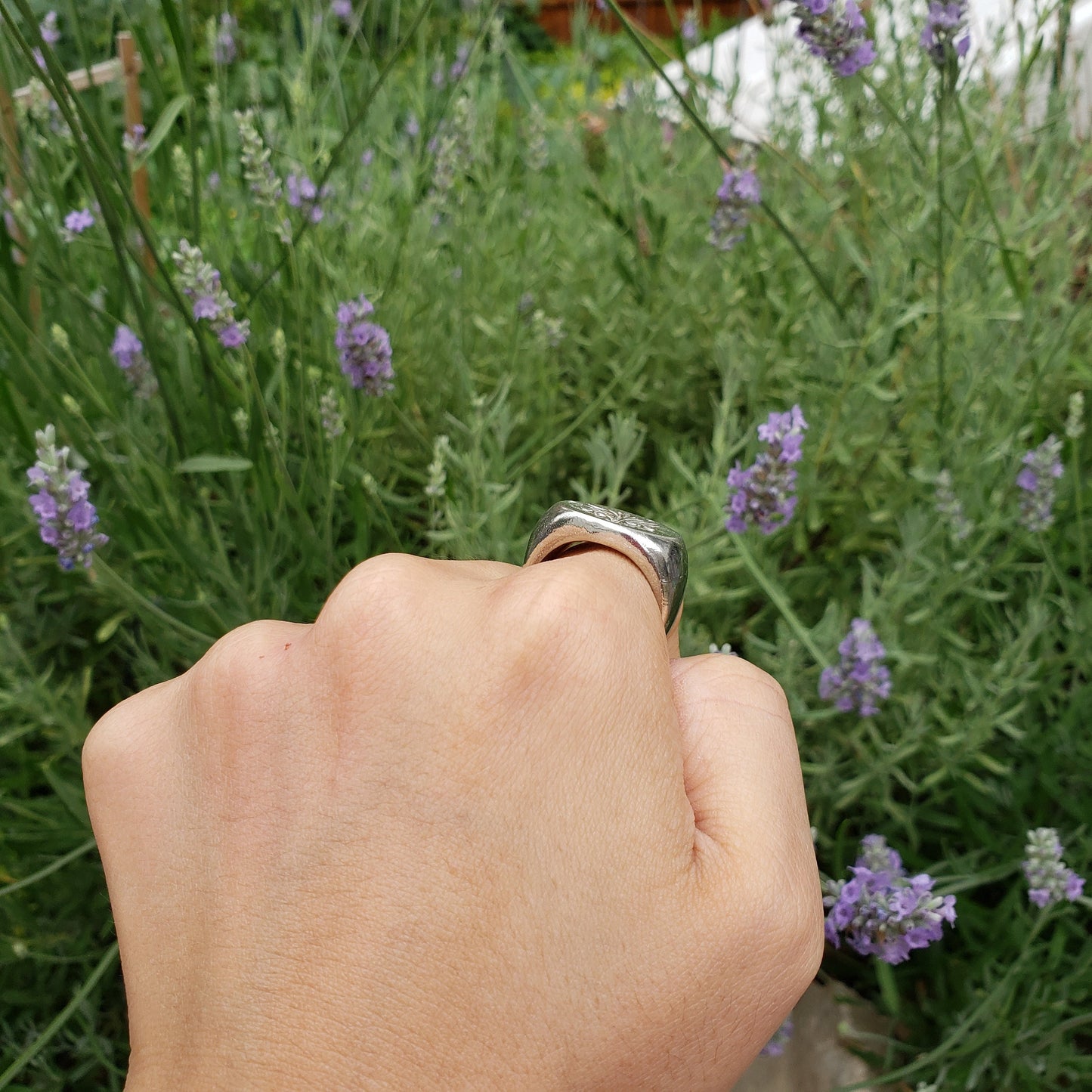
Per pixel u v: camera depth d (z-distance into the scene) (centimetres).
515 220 49
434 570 15
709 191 49
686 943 13
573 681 14
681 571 16
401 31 51
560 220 47
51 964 29
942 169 35
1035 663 28
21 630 33
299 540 32
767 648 30
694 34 56
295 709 14
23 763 31
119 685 35
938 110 31
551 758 14
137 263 29
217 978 13
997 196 42
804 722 30
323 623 14
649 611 15
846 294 40
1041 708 33
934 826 32
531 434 40
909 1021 29
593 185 48
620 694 14
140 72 40
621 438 31
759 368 38
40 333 33
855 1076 28
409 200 41
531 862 13
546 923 13
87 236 37
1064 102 38
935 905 23
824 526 40
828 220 41
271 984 13
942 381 33
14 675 30
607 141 52
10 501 33
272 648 15
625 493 32
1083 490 33
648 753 14
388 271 40
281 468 29
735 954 14
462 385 37
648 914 13
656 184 47
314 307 37
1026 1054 26
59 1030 29
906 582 30
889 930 24
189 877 14
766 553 35
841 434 35
